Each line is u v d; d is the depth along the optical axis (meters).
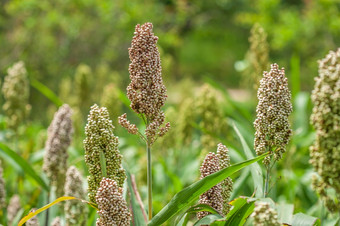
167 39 17.14
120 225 2.86
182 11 17.77
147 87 3.12
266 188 3.25
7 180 7.11
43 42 18.05
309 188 6.54
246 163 2.86
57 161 4.78
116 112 7.93
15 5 16.25
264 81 3.10
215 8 24.72
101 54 19.50
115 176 3.12
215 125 6.86
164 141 7.37
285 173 6.34
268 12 15.35
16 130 7.25
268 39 16.22
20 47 18.50
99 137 3.05
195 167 7.27
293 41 15.71
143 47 3.09
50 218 4.77
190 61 33.16
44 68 18.86
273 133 3.10
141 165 6.63
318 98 2.53
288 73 14.25
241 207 3.03
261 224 2.36
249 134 6.29
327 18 14.45
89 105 10.30
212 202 3.18
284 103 3.07
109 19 16.69
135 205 3.59
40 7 16.72
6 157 5.55
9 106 7.16
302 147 7.40
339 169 2.50
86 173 6.68
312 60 16.23
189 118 7.71
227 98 7.37
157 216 3.00
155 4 17.06
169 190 6.65
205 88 6.92
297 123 8.04
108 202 2.82
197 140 9.31
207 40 33.41
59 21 17.12
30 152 7.68
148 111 3.15
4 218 5.54
